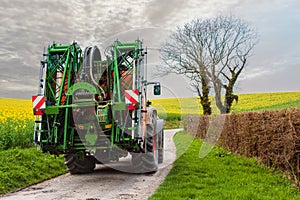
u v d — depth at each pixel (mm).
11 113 20656
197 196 6184
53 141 7770
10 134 12992
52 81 8055
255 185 7160
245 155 11719
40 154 11039
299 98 38812
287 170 8109
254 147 10891
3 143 12656
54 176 9234
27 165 9266
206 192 6508
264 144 9734
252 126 10820
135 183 8070
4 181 7551
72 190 7348
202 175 8711
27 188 7652
